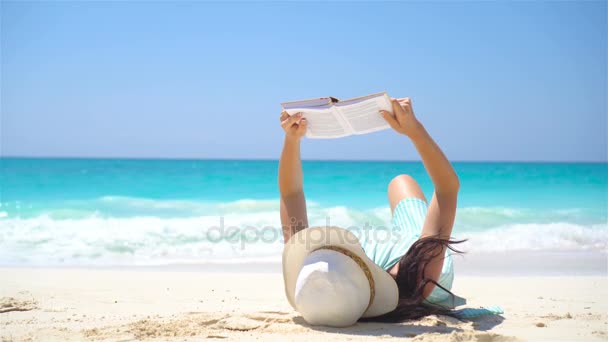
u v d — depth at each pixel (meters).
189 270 7.32
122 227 11.44
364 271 3.68
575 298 5.21
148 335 3.55
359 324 3.90
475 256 8.62
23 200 16.75
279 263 7.95
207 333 3.61
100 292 5.44
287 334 3.57
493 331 3.77
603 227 11.92
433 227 3.83
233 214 14.09
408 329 3.73
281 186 4.36
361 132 3.91
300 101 3.89
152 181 22.69
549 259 8.34
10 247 9.14
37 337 3.50
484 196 17.89
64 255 8.50
